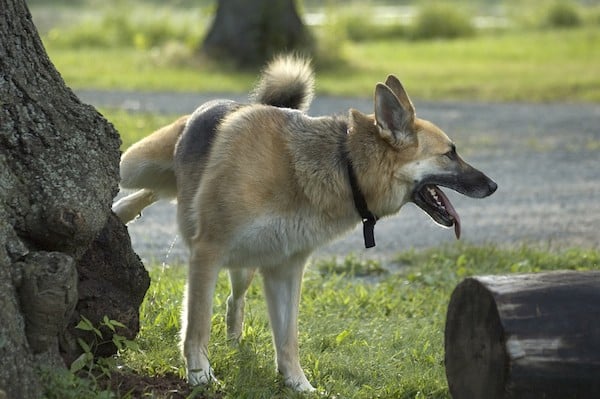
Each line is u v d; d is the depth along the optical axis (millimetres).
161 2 73875
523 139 30469
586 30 66438
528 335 8297
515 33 66125
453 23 64000
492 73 45562
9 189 9102
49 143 9539
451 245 18734
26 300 8578
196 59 44719
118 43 54625
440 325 13703
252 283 15078
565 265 17297
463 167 11344
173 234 18906
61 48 52469
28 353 8484
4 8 9594
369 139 10883
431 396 10875
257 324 13000
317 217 10805
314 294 15117
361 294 14898
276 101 12797
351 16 63812
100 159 9867
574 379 8281
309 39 45875
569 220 21250
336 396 10805
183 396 10102
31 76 9742
